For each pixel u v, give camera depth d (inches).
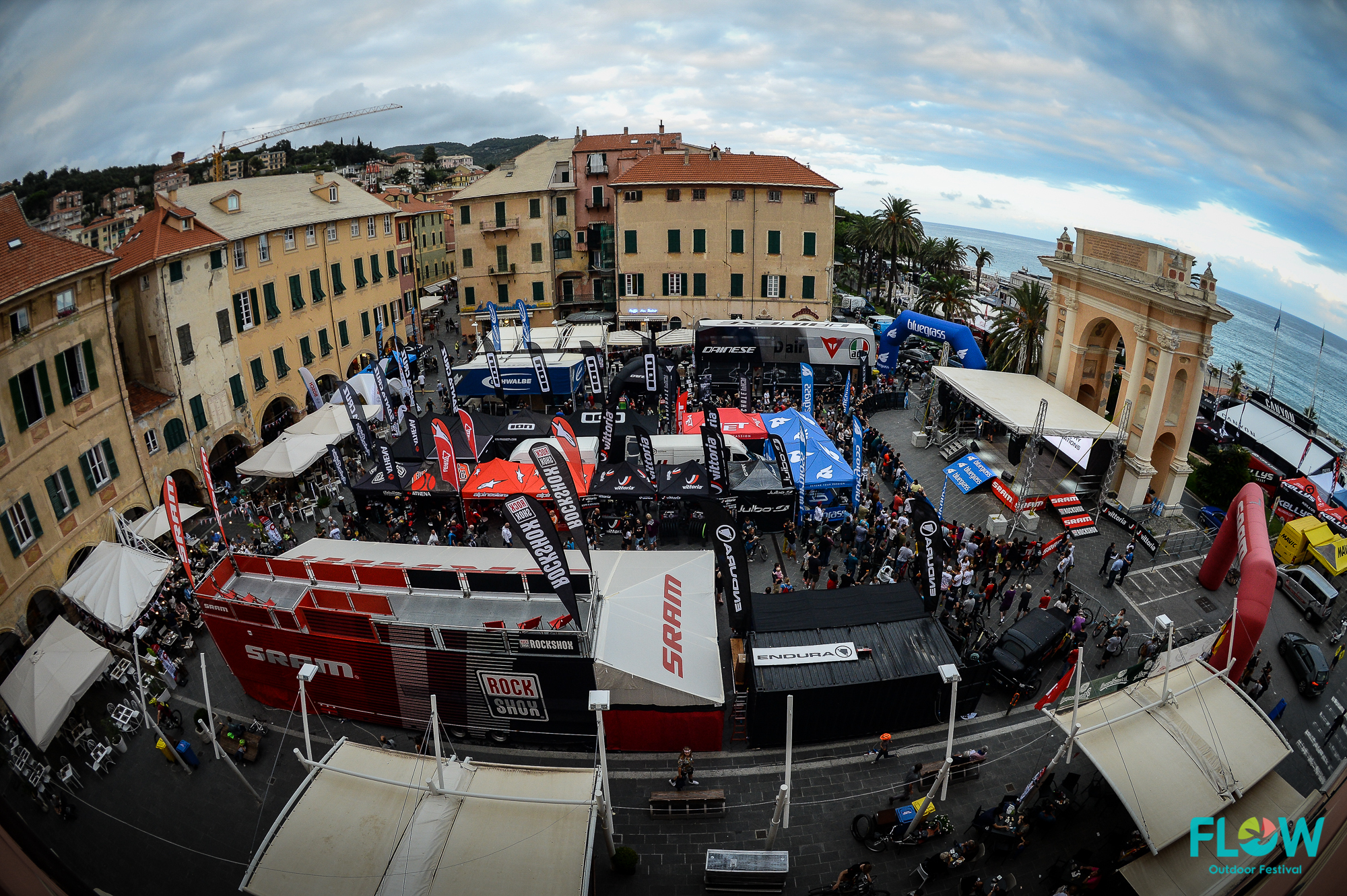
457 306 3309.5
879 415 1827.0
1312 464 1433.3
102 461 978.7
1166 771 610.5
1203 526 1239.5
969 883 611.8
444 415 1540.4
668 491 1174.3
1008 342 1838.1
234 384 1498.5
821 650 788.0
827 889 626.8
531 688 763.4
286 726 832.3
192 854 669.9
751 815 709.3
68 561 893.8
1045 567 1117.7
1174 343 1175.0
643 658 760.3
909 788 714.8
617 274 2273.6
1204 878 545.6
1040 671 874.8
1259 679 869.8
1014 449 1354.6
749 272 2247.8
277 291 1663.4
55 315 895.7
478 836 564.7
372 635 769.6
